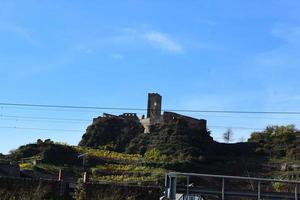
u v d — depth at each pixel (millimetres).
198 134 197125
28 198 32250
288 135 197625
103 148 197750
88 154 166000
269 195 54594
